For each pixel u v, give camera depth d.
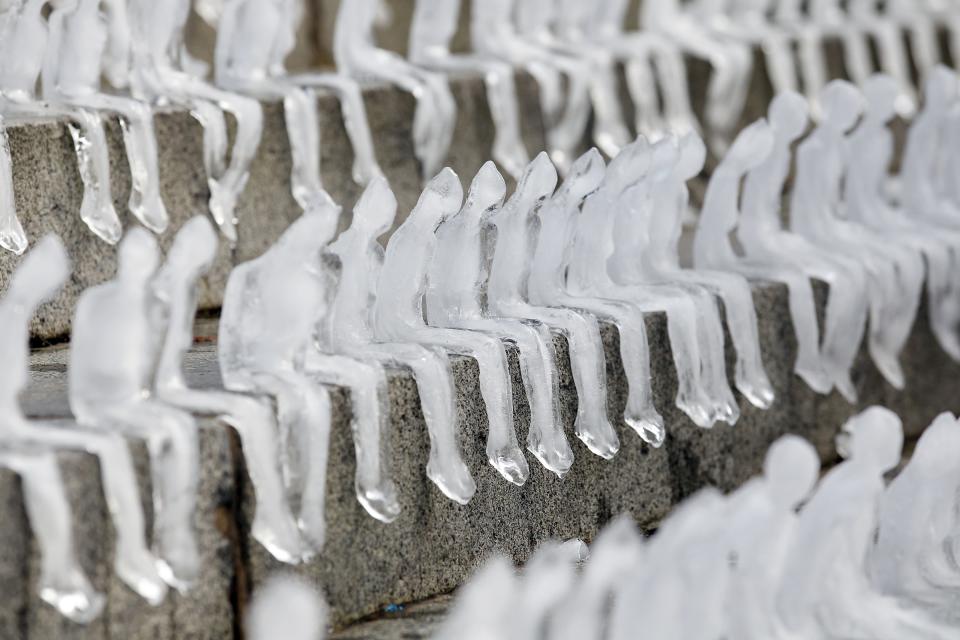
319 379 3.97
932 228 6.13
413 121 6.12
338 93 5.79
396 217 5.99
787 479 3.70
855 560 4.08
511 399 4.34
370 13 6.14
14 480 3.34
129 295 3.57
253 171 5.50
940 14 8.59
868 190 6.07
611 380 4.74
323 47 8.77
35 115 4.88
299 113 5.54
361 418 3.97
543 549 4.55
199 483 3.64
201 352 4.65
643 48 7.07
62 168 4.86
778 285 5.42
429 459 4.19
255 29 5.58
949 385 6.22
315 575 3.91
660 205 5.05
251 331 3.82
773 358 5.43
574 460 4.64
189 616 3.64
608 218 4.84
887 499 4.33
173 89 5.35
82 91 5.04
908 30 8.34
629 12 9.27
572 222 4.72
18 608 3.35
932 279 6.02
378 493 3.99
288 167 5.60
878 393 5.93
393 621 4.05
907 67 8.34
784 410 5.48
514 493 4.45
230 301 3.83
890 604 4.14
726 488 5.24
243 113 5.28
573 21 6.98
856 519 4.04
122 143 5.02
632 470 4.86
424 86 6.10
